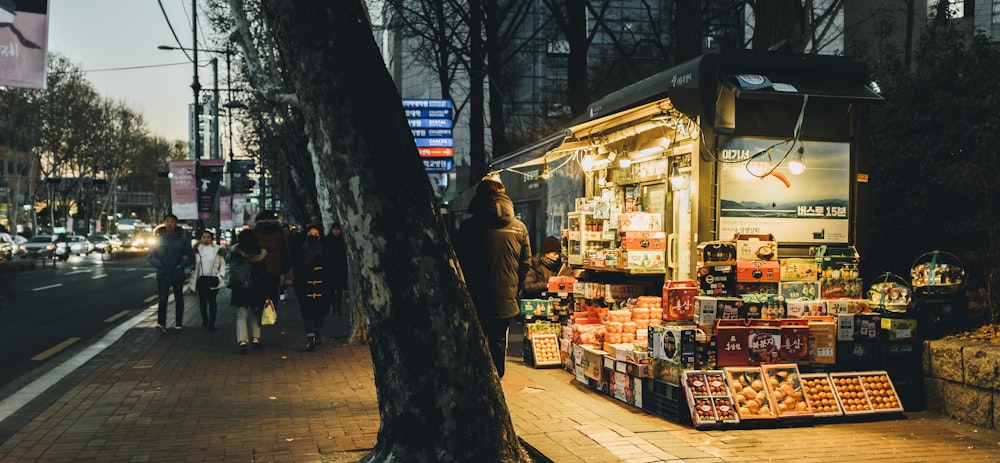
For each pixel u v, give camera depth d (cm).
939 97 888
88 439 600
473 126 2492
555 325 959
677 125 779
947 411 664
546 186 1567
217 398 760
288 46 426
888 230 927
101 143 6825
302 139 2216
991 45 962
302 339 1236
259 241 1234
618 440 583
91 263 4653
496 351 751
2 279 2683
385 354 439
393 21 2761
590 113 956
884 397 661
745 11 2281
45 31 973
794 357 661
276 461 540
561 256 1030
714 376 636
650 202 895
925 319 696
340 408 715
